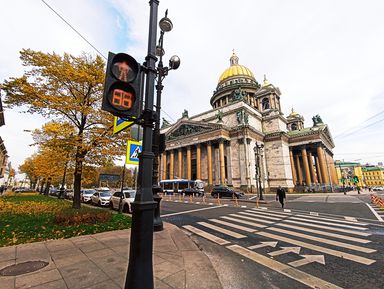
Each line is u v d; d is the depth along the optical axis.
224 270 5.18
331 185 47.25
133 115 2.96
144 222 2.81
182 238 7.89
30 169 39.91
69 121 13.63
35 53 11.55
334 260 5.79
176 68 9.89
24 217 11.63
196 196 38.47
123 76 2.97
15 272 4.54
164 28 8.49
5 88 10.86
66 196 32.78
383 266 5.30
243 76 74.50
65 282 4.06
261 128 58.75
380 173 113.88
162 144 9.55
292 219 12.59
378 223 11.04
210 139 50.56
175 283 4.13
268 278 4.73
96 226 9.46
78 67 12.88
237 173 47.69
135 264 2.67
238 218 13.06
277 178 50.88
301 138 54.25
